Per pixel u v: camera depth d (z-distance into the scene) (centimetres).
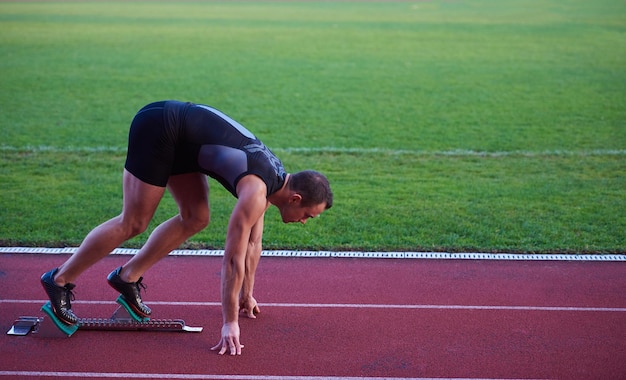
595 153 931
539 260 576
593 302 494
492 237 626
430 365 404
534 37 2083
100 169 841
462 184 795
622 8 2912
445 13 2788
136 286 439
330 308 480
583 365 406
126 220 413
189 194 423
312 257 580
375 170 852
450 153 931
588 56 1744
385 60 1692
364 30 2242
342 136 1020
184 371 394
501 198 743
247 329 446
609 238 625
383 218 679
